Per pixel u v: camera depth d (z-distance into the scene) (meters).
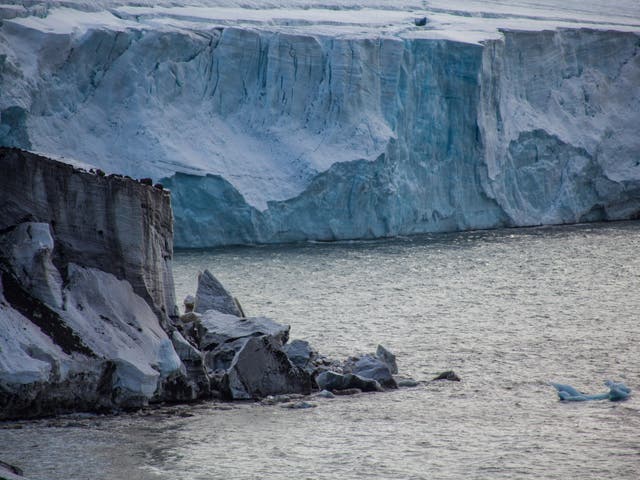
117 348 83.31
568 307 159.25
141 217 88.00
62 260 85.12
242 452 77.94
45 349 79.69
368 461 77.62
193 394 89.50
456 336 133.50
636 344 127.56
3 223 83.94
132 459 74.75
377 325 142.12
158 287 90.38
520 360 117.25
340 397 95.56
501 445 82.31
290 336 133.75
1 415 79.94
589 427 87.38
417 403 94.62
